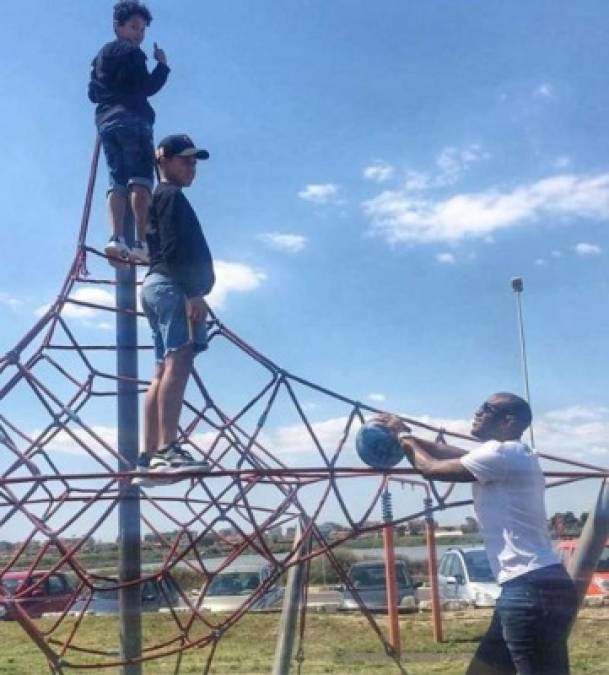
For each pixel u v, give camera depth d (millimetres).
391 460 4961
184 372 5406
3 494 5062
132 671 5676
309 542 5215
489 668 4352
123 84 6453
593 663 4297
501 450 4438
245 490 5434
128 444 6391
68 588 5855
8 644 7176
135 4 6598
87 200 6656
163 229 5555
